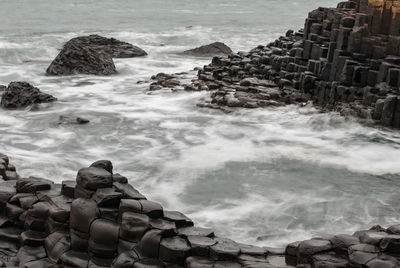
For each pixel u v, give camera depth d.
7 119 23.59
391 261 10.03
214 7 85.44
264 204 15.53
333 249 10.80
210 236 11.57
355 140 21.81
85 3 81.00
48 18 63.84
